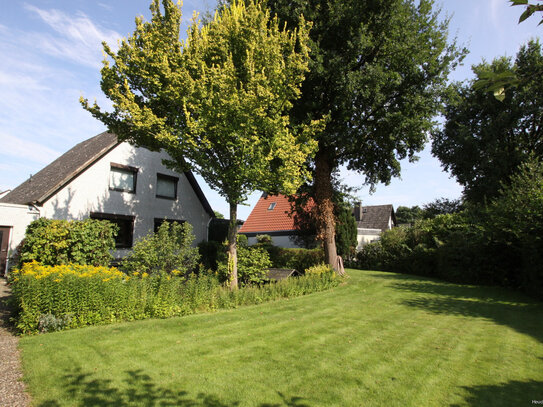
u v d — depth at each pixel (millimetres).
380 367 4875
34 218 12469
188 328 6770
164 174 16875
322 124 11453
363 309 9102
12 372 4445
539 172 12656
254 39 9977
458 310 9141
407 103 13727
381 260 21594
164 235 10812
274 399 3875
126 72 10336
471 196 26109
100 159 14352
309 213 18000
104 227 10906
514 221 12469
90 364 4766
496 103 24609
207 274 11461
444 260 16312
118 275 7941
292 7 13242
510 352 5562
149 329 6578
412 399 3916
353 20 12969
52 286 6484
